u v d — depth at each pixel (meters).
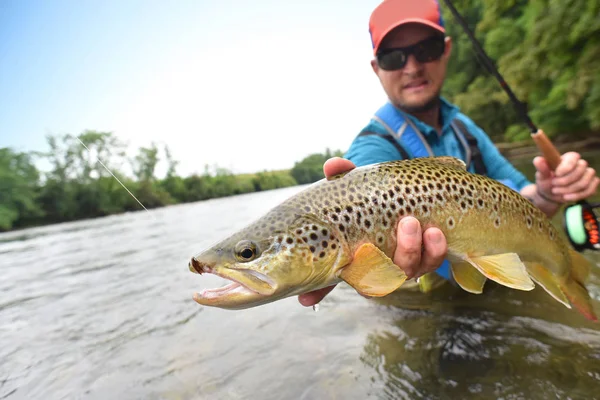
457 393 0.51
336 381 0.58
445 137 0.84
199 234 2.52
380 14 0.80
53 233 4.59
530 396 0.49
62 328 0.97
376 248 0.40
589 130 4.11
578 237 0.67
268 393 0.57
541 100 4.27
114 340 0.85
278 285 0.40
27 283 1.61
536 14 3.66
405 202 0.43
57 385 0.68
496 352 0.59
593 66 3.39
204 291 0.40
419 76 0.78
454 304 0.79
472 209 0.47
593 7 3.11
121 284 1.36
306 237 0.41
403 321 0.74
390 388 0.54
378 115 0.83
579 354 0.56
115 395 0.62
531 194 0.78
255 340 0.75
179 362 0.70
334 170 0.45
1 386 0.70
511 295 0.81
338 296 0.94
